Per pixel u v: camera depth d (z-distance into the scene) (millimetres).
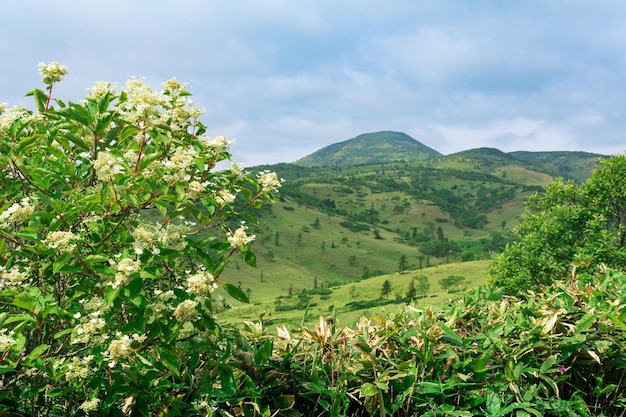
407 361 3604
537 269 23984
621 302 4379
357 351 3670
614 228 24969
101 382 2990
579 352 3732
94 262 3053
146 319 2990
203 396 3158
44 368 2877
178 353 3297
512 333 3955
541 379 3611
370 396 3336
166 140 3480
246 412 3104
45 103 3836
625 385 3746
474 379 3525
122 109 3590
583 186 25031
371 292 118188
